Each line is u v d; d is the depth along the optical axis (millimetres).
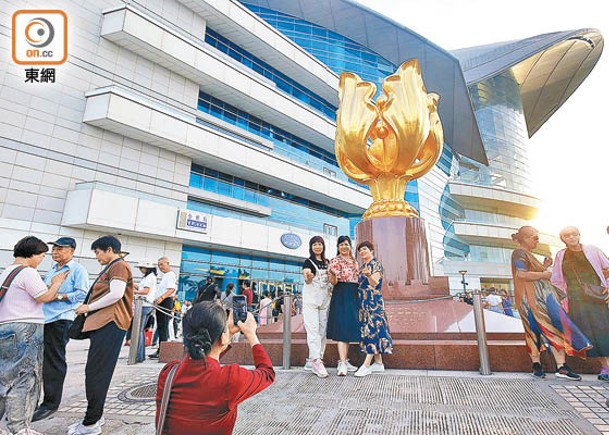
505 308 10016
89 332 2832
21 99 14156
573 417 2734
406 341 4809
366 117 7484
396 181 7910
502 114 48188
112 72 16859
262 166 21219
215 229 18203
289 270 23281
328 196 25578
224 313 1643
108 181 15977
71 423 3004
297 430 2641
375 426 2674
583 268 3836
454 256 35656
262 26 23812
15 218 13336
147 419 3045
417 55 35000
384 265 7121
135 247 16000
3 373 2434
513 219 44062
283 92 24422
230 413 1468
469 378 3939
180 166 18672
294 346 4926
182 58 18484
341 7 33281
